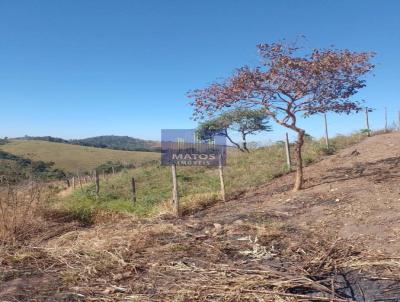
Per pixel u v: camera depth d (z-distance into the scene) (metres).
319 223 7.58
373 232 6.68
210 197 11.77
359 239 6.48
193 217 9.77
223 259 5.97
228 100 10.22
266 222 7.95
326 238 6.68
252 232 7.24
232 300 4.64
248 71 9.95
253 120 27.42
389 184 9.62
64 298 5.09
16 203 8.74
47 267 6.32
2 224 8.20
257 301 4.58
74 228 9.05
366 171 11.86
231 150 27.02
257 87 9.96
